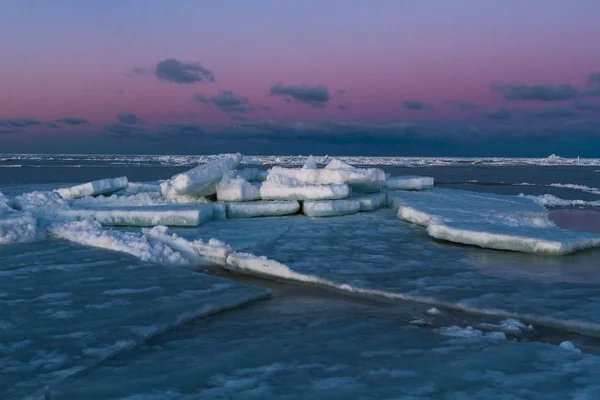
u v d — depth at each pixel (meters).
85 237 8.26
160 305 4.99
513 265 7.11
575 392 3.06
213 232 9.30
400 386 3.19
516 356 3.70
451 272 6.66
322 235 9.31
